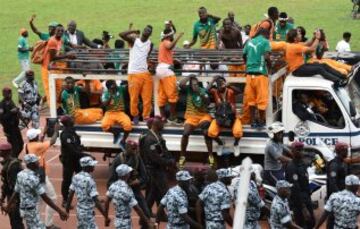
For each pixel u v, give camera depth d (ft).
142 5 368.27
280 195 107.55
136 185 120.06
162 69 150.41
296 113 142.72
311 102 143.54
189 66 154.30
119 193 110.93
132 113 153.28
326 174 126.00
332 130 141.59
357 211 105.40
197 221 107.76
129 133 153.69
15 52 289.53
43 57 170.71
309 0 364.79
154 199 130.21
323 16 324.39
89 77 153.69
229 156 149.07
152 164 128.36
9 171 119.96
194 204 108.99
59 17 346.13
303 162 121.80
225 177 107.04
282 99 144.77
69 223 137.69
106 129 153.28
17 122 163.02
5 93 162.09
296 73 145.38
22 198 115.44
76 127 155.63
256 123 145.79
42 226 117.08
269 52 142.41
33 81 182.39
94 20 336.70
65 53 163.02
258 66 142.72
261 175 130.93
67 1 384.06
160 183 128.98
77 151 136.87
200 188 113.50
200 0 373.81
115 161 122.01
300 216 119.65
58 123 145.79
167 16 338.34
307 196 119.24
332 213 108.06
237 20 318.45
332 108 142.61
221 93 145.48
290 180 118.32
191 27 313.12
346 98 143.23
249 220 107.76
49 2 381.60
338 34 289.94
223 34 174.40
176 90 150.82
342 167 117.70
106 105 152.97
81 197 114.62
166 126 150.51
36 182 114.62
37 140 127.85
